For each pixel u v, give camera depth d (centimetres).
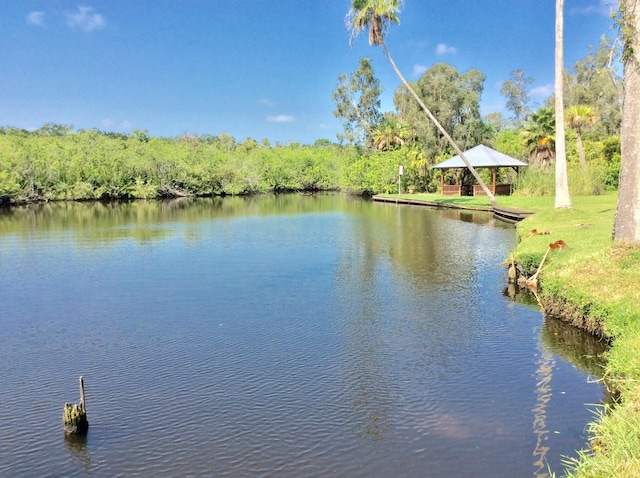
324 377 703
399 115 6216
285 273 1391
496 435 548
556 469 484
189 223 2766
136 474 491
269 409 614
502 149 5188
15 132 6900
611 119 5509
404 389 664
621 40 999
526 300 1073
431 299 1098
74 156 5212
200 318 985
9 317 1014
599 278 911
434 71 5231
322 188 7219
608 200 2791
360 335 874
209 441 545
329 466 498
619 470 394
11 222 2883
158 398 648
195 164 6047
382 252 1708
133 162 5475
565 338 841
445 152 5059
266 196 5978
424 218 2848
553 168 3734
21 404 638
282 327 923
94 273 1420
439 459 507
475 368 728
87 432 568
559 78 2153
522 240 1550
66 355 803
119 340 868
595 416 583
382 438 547
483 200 3581
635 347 646
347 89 6438
